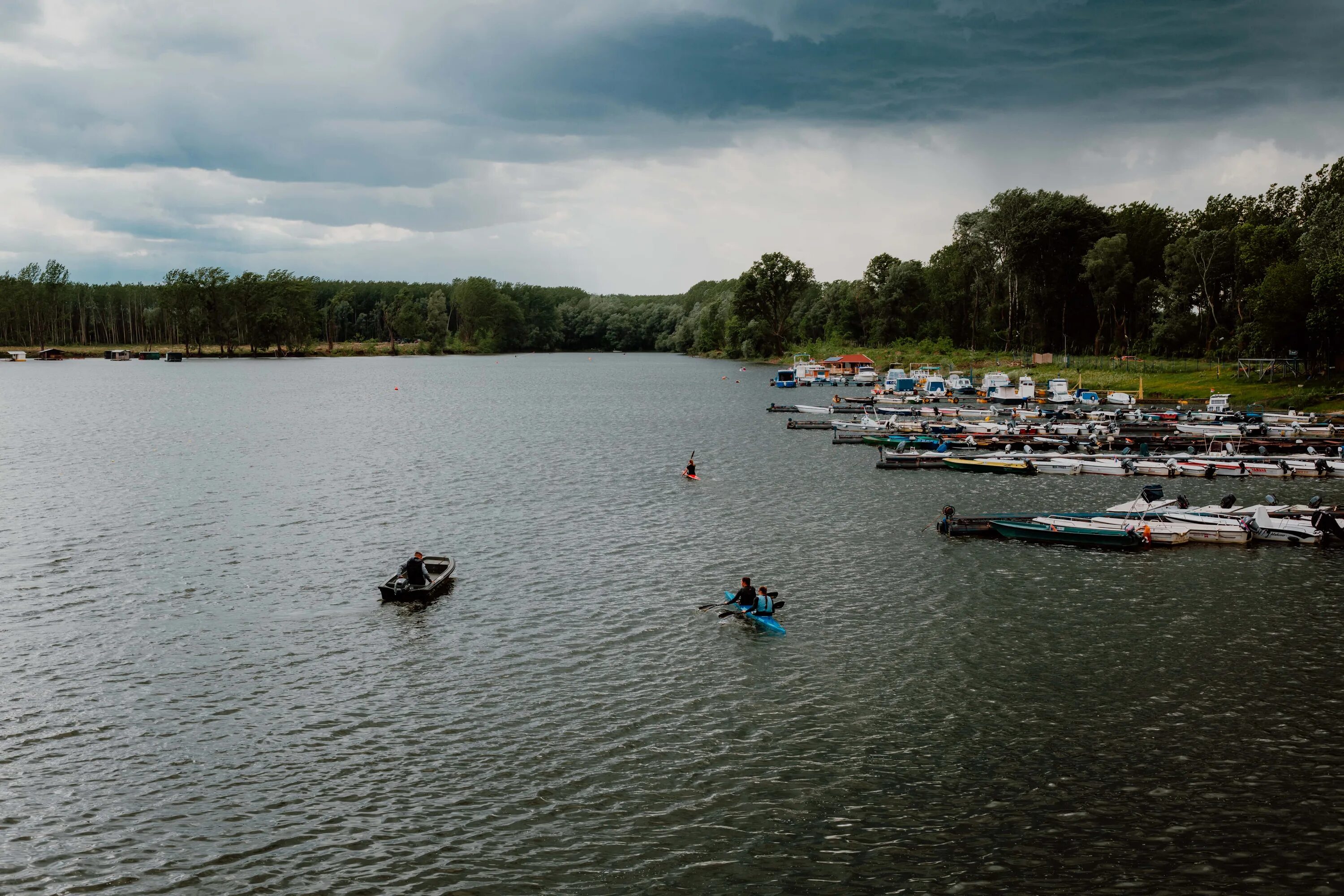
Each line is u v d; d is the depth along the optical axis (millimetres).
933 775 28203
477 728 31156
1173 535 53062
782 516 60938
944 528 55719
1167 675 35000
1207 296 158375
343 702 33125
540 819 26094
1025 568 48938
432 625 40438
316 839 25219
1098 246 170250
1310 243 118688
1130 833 25203
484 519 59844
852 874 23703
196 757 29312
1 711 32250
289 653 37406
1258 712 31875
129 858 24375
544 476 75688
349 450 90625
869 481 74062
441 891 23094
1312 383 116500
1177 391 130625
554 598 44062
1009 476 76250
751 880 23500
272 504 64312
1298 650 37219
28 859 24281
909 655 37094
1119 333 178125
